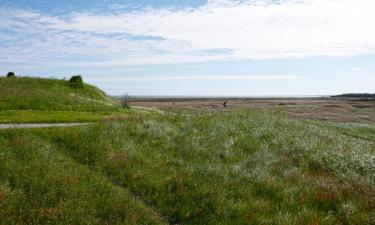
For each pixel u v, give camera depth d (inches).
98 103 1731.1
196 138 856.9
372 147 1111.0
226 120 1115.3
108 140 771.4
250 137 925.8
